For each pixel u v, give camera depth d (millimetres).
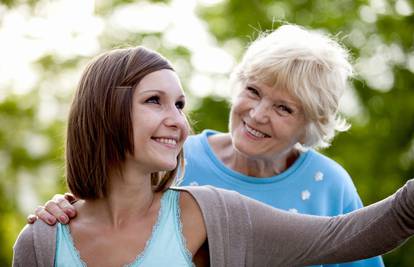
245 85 2701
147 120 1926
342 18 7777
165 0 8023
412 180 1913
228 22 8094
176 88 1984
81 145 2004
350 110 7879
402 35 7918
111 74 1965
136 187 1989
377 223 1917
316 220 2012
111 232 1999
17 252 2004
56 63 8812
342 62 2770
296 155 2906
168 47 7898
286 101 2613
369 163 8023
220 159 2895
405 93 7984
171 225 1995
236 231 1993
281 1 8039
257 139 2662
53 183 9539
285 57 2613
